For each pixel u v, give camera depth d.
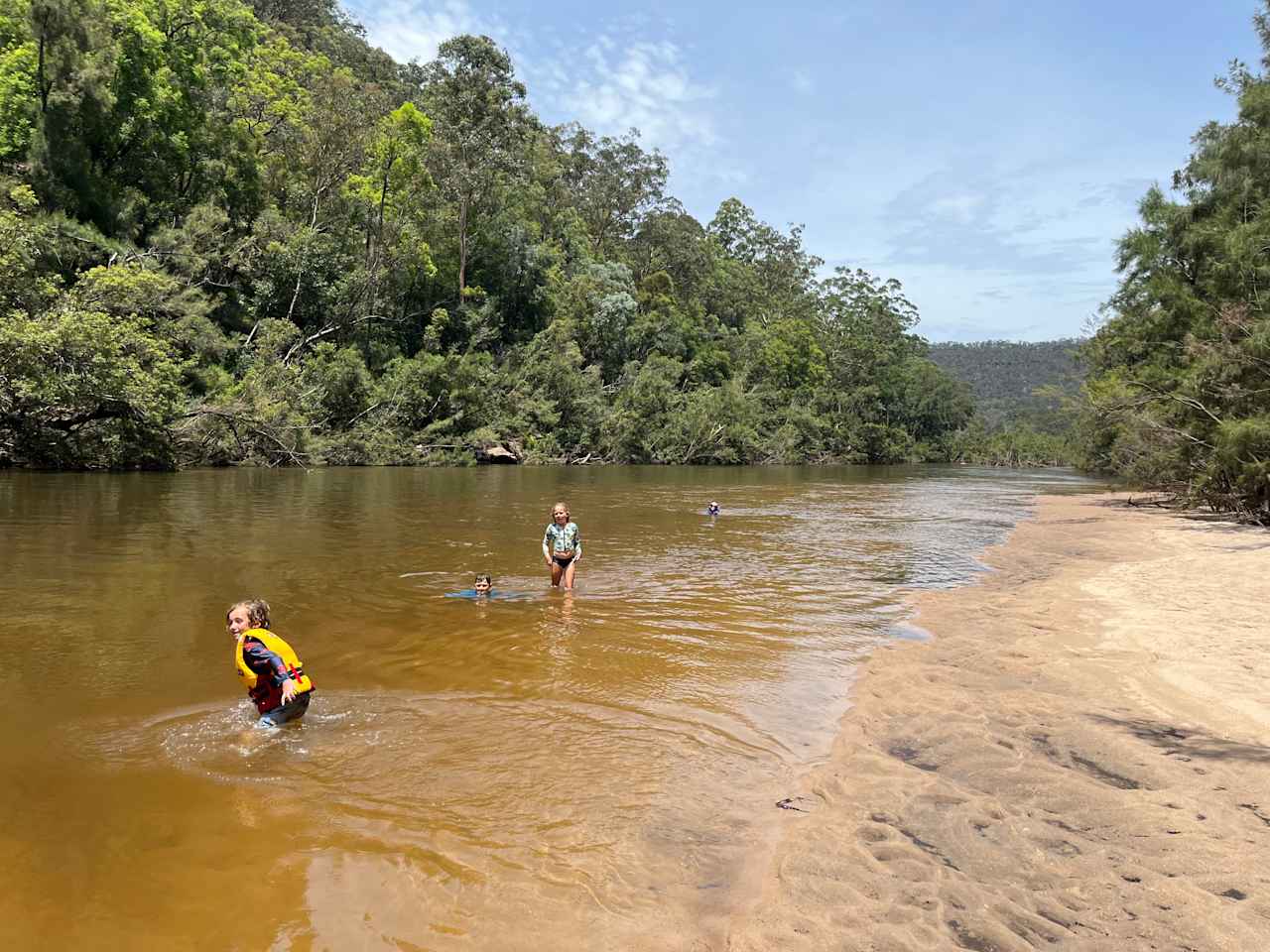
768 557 13.83
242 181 42.75
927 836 4.05
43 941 3.08
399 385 44.03
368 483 27.88
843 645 7.96
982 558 14.21
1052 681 6.72
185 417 31.39
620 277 70.50
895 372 88.44
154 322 32.19
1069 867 3.72
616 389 61.28
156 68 38.56
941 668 7.13
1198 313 23.77
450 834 4.02
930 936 3.17
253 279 41.44
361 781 4.61
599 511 21.11
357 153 47.09
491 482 31.08
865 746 5.32
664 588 10.74
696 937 3.20
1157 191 26.31
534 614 9.00
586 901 3.45
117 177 37.75
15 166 32.06
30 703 5.75
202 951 3.04
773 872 3.71
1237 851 3.81
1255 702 6.08
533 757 5.03
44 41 32.31
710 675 6.84
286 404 35.16
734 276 91.06
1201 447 21.73
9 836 3.89
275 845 3.86
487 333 51.66
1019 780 4.71
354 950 3.07
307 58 58.38
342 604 9.22
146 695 5.98
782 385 80.19
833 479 43.72
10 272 25.06
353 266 46.12
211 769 4.73
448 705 5.95
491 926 3.25
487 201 54.97
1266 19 21.11
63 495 19.61
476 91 53.56
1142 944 3.09
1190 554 14.48
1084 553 14.87
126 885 3.49
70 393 24.36
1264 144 21.14
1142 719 5.75
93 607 8.63
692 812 4.33
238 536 14.07
